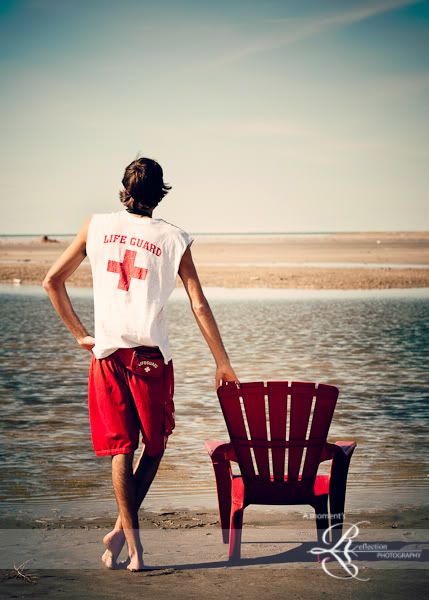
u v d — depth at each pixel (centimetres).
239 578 481
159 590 457
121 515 503
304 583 470
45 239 12538
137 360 506
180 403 1138
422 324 2241
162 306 518
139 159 539
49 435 936
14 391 1229
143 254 521
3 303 2972
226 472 563
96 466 796
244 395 552
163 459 830
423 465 797
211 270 4891
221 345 536
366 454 844
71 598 441
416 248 8988
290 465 554
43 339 1931
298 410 550
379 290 3616
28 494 695
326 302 2989
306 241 14088
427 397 1178
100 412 512
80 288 3800
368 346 1781
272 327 2173
